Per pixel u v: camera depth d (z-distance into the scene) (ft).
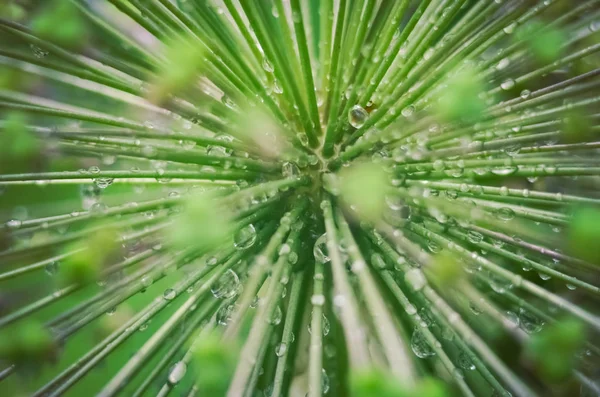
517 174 0.37
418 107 0.39
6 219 0.41
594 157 0.39
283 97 0.40
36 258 0.38
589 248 0.34
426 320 0.38
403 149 0.39
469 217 0.38
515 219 0.39
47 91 0.40
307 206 0.40
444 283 0.37
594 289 0.35
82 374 0.35
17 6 0.37
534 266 0.36
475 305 0.38
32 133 0.36
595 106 0.37
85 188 0.41
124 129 0.40
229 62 0.38
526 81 0.37
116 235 0.36
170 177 0.38
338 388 0.38
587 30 0.38
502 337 0.39
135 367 0.35
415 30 0.41
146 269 0.37
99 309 0.36
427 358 0.38
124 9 0.36
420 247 0.39
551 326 0.36
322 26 0.40
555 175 0.37
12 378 0.40
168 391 0.35
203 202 0.35
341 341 0.39
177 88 0.37
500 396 0.36
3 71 0.38
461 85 0.35
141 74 0.37
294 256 0.38
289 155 0.40
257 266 0.36
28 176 0.36
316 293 0.36
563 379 0.37
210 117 0.38
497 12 0.39
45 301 0.35
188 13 0.39
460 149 0.38
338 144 0.41
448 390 0.36
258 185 0.37
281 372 0.36
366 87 0.40
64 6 0.36
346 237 0.37
